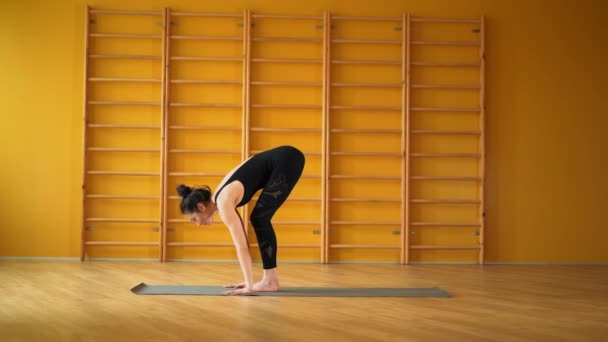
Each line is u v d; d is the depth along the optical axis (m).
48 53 5.93
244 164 3.71
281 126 6.02
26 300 3.52
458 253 6.05
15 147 5.88
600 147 6.17
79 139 5.92
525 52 6.16
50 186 5.89
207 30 6.02
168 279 4.54
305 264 5.79
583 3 6.19
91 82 5.93
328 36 5.99
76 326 2.80
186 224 5.93
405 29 6.05
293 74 6.05
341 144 6.04
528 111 6.14
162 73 5.93
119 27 5.97
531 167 6.13
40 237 5.86
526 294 3.96
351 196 6.02
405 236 5.93
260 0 6.06
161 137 5.88
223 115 6.00
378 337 2.61
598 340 2.61
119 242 5.80
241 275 4.84
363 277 4.82
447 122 6.09
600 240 6.13
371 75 6.08
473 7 6.15
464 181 6.09
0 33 5.89
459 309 3.34
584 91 6.18
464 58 6.13
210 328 2.76
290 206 5.98
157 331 2.70
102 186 5.90
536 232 6.11
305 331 2.72
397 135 6.06
